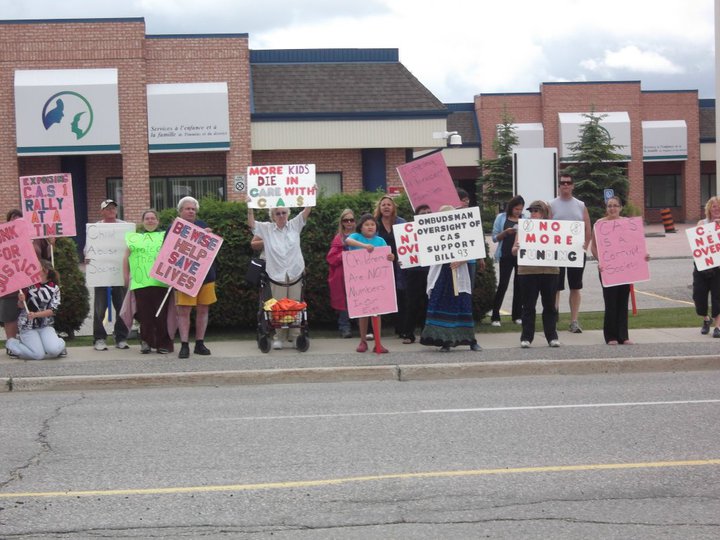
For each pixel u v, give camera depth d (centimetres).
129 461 722
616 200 1255
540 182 1958
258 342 1258
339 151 3231
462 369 1120
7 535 554
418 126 3195
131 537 549
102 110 3078
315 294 1452
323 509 595
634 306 1561
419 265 1270
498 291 1457
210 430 829
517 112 5169
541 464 692
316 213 1455
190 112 3120
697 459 699
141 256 1249
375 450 743
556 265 1216
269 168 1267
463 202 1421
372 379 1116
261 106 3206
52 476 682
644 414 863
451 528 555
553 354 1180
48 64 3084
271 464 705
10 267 1190
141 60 3100
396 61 3394
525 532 546
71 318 1407
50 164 3186
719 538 532
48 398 1024
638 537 536
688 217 5397
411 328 1321
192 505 607
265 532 554
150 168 3206
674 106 5269
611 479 651
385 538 540
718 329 1299
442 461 705
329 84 3294
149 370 1123
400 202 1484
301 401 973
